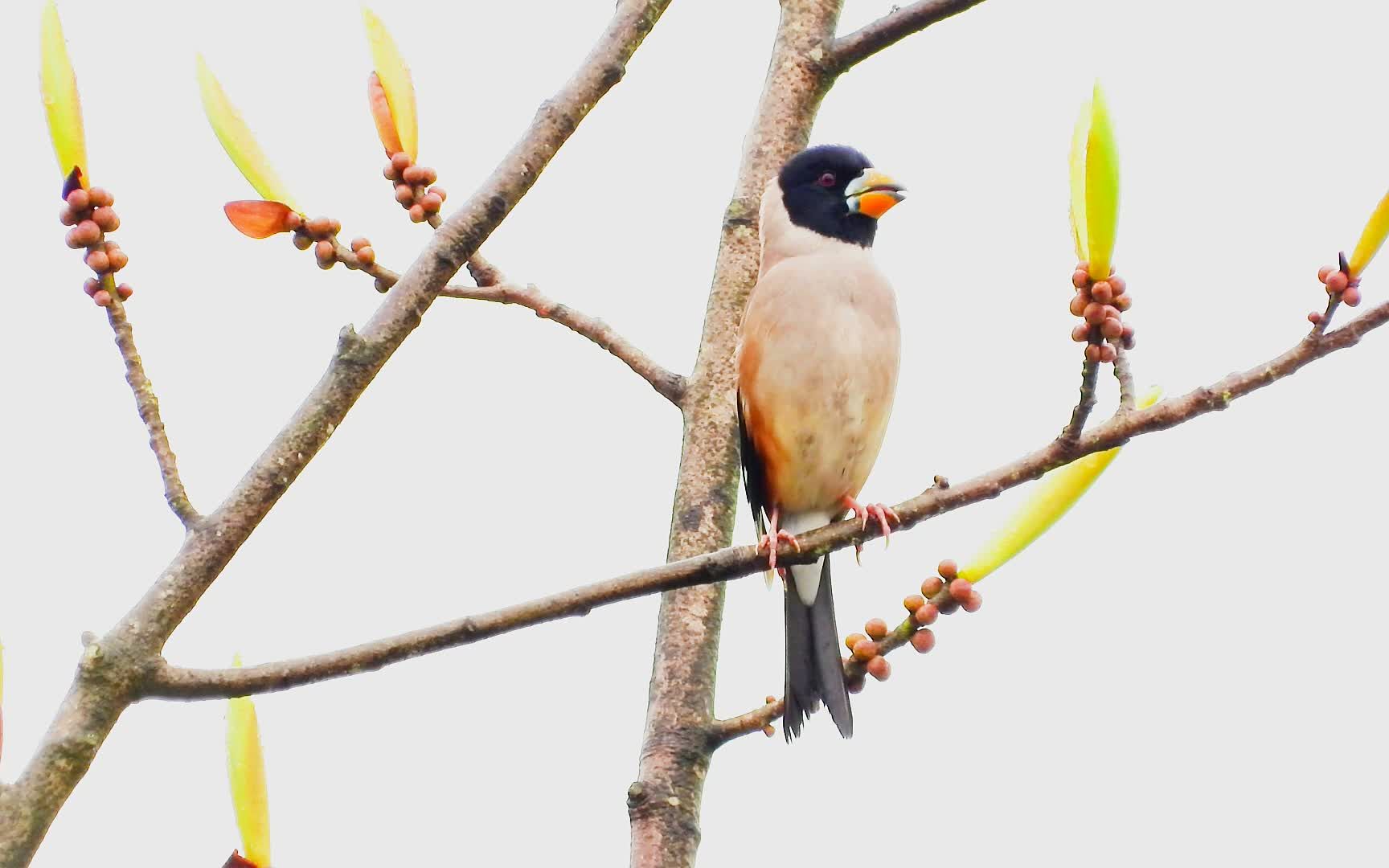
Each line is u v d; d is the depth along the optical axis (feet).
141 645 16.75
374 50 24.38
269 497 17.74
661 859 22.90
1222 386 19.44
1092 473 22.06
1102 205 18.16
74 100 18.31
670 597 25.75
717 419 27.96
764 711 24.20
